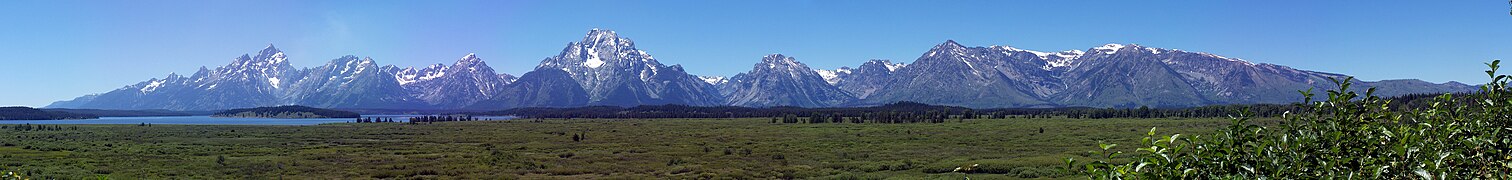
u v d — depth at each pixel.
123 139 148.75
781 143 129.62
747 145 124.25
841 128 194.12
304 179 74.25
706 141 138.50
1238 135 8.96
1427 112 9.58
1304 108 9.30
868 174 73.19
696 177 73.88
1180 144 8.88
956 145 122.12
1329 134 8.86
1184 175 8.58
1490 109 9.46
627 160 95.00
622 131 190.12
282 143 136.50
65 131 187.75
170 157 97.56
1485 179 8.82
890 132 168.62
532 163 88.94
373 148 121.12
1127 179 8.94
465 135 171.38
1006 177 68.25
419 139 154.38
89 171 77.12
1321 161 8.54
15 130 190.12
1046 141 130.00
